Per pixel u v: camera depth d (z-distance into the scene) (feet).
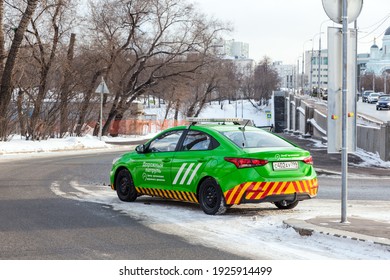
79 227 28.07
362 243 22.95
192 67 157.89
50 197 39.04
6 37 109.09
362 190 48.37
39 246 23.77
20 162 70.54
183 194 33.35
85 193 41.50
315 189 32.19
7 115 100.48
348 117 27.94
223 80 242.58
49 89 117.60
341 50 27.96
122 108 156.15
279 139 33.55
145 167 35.78
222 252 22.90
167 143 35.19
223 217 30.89
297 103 208.64
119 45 144.56
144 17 146.82
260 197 30.01
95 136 148.97
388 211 33.96
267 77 508.94
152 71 155.63
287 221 27.71
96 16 142.41
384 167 71.46
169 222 29.53
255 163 30.09
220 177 30.86
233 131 32.94
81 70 133.28
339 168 68.23
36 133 106.93
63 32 116.88
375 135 84.74
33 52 110.11
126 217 31.04
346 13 27.53
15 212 32.53
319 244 24.22
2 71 96.73
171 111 268.82
